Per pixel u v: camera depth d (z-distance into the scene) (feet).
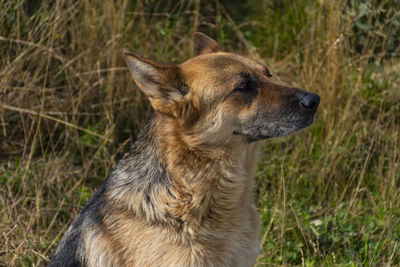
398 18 26.27
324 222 20.08
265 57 32.63
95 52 26.84
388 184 22.11
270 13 34.14
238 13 34.86
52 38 24.18
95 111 26.25
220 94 15.02
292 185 22.71
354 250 19.20
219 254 14.67
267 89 15.20
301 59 28.55
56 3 24.93
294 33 31.35
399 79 26.21
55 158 23.84
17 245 19.24
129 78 26.50
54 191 22.68
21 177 22.47
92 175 23.81
